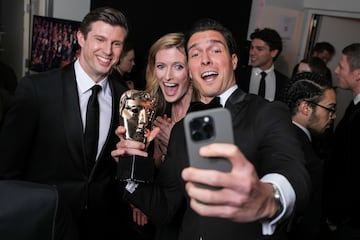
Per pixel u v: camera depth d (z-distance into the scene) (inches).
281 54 166.7
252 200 21.4
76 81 57.1
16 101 53.7
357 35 167.3
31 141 55.2
